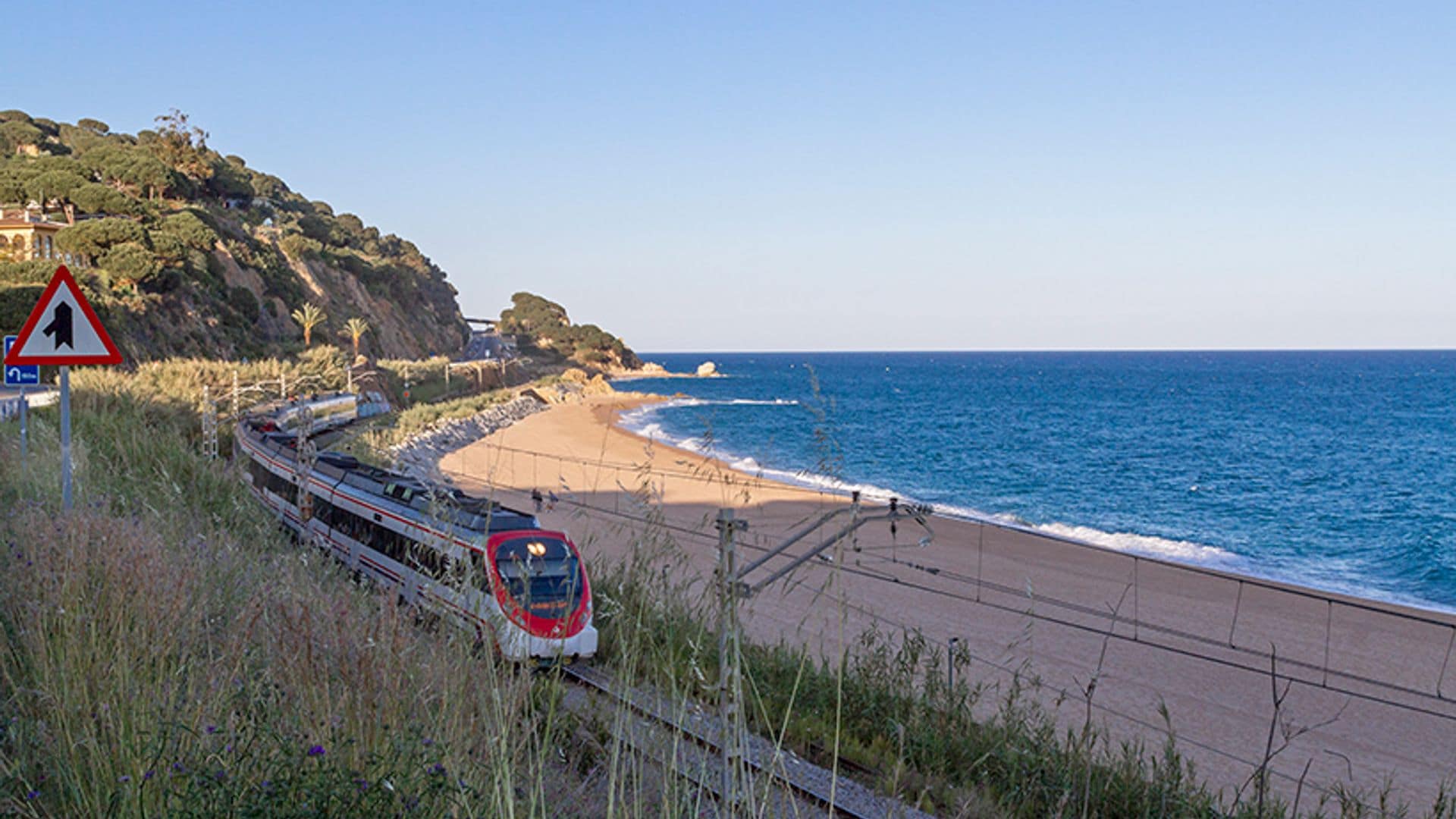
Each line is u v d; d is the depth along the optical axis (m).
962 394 141.50
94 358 8.22
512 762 3.58
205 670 4.26
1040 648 19.34
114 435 17.84
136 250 55.62
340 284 98.06
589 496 23.55
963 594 23.30
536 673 6.67
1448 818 11.23
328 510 15.64
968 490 49.91
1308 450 73.19
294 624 4.51
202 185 98.12
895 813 7.01
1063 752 9.22
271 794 3.09
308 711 3.83
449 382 96.19
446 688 3.95
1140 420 98.00
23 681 4.48
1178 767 8.74
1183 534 39.56
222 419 30.53
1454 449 73.88
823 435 3.75
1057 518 42.66
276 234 92.56
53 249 57.28
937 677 10.77
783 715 8.83
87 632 4.63
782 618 16.80
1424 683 19.05
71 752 3.68
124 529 6.20
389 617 4.37
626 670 4.49
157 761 3.30
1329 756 14.92
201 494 12.90
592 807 4.28
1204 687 17.80
